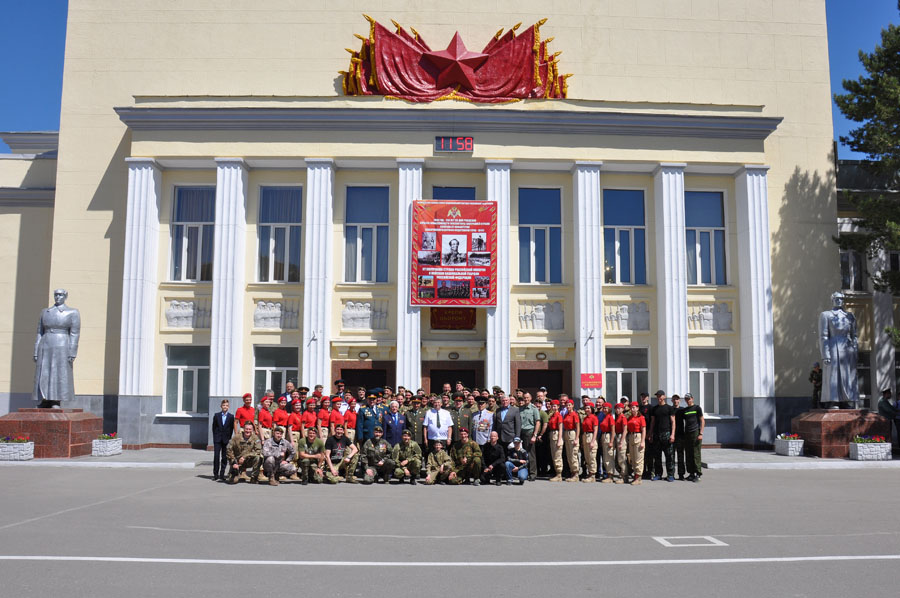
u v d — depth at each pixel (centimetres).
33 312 2528
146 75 2470
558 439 1680
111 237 2392
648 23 2539
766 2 2583
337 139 2319
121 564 792
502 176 2319
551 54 2497
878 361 2555
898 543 931
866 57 2356
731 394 2397
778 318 2428
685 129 2356
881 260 2570
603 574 768
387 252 2397
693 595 689
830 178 2503
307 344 2262
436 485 1556
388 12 2489
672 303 2314
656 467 1702
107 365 2348
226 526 1023
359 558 834
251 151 2312
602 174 2433
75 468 1780
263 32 2484
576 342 2325
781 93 2542
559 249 2416
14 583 709
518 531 1008
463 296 2278
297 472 1614
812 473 1797
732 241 2445
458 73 2378
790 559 839
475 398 1777
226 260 2286
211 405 2238
